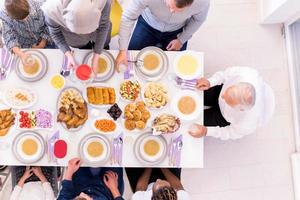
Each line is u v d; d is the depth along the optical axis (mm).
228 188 2895
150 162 2100
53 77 2129
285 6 2676
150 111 2146
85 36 2209
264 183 2924
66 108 2086
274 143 2979
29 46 2402
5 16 2180
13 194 2217
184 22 2334
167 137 2135
